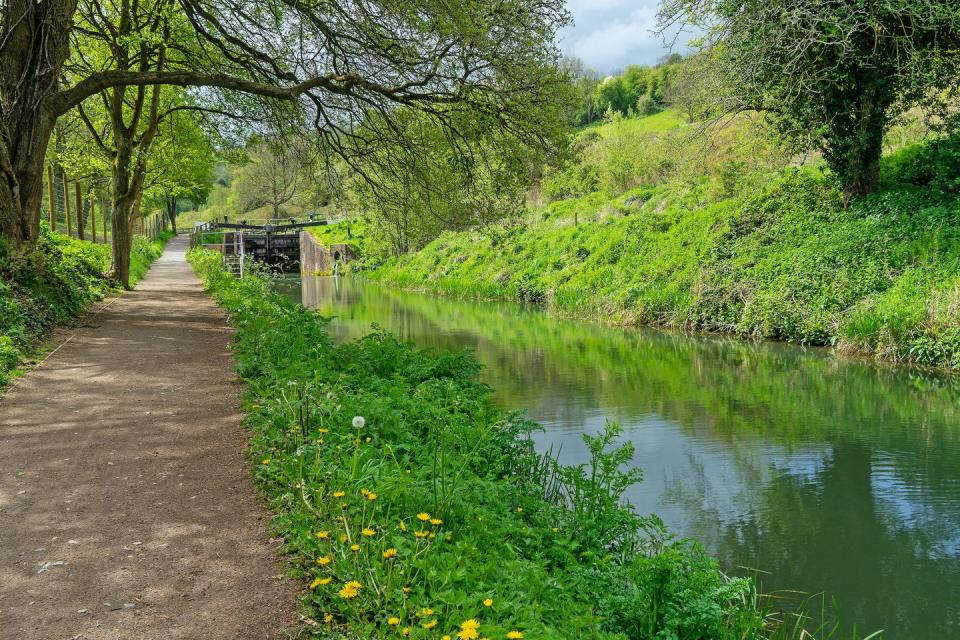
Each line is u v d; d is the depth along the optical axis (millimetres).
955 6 16734
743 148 25000
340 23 14719
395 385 8180
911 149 20828
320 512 4559
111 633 3416
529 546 4777
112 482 5430
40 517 4762
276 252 62719
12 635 3375
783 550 6527
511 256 33469
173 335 12734
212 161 31062
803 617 5410
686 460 9023
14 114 13727
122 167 22578
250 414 7168
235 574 4039
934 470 8570
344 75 14969
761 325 18234
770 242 20719
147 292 22469
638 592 4141
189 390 8422
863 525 7051
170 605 3693
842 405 11781
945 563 6273
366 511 4516
